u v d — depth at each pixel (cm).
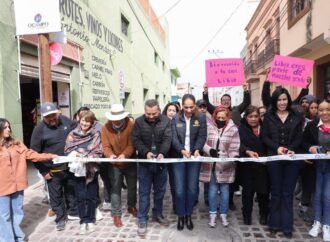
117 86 1259
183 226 434
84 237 417
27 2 559
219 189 460
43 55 558
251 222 455
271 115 415
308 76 513
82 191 433
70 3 816
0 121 369
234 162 437
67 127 453
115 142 439
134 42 1595
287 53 1323
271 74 519
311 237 407
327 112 391
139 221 425
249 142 432
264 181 429
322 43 964
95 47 1010
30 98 868
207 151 429
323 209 400
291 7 1273
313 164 440
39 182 666
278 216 414
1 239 365
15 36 590
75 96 851
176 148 423
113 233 428
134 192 484
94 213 438
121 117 421
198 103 580
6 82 566
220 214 449
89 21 957
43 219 482
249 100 582
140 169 427
